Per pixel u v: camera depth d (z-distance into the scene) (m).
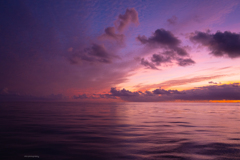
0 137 10.09
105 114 28.80
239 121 18.19
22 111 35.16
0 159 6.33
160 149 7.75
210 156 6.77
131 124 15.97
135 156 6.78
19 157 6.57
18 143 8.68
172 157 6.66
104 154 7.02
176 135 10.84
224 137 10.21
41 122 17.06
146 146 8.26
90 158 6.52
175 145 8.43
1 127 13.76
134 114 28.98
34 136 10.41
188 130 12.64
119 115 26.66
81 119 20.25
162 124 15.96
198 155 6.89
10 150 7.48
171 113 31.59
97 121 18.30
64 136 10.47
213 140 9.45
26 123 16.19
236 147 8.04
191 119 20.42
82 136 10.49
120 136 10.54
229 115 26.31
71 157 6.62
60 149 7.68
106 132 11.84
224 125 15.17
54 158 6.49
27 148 7.80
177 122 17.48
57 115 25.78
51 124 15.69
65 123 16.47
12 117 21.91
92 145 8.41
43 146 8.16
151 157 6.65
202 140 9.46
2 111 34.72
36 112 32.34
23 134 11.00
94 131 12.22
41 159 6.38
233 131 12.18
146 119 20.50
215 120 19.25
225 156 6.77
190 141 9.24
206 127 14.04
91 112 34.25
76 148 7.86
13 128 13.27
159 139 9.72
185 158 6.54
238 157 6.65
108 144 8.60
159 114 29.00
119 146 8.25
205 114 28.70
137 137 10.26
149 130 12.67
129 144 8.62
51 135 10.73
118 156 6.77
